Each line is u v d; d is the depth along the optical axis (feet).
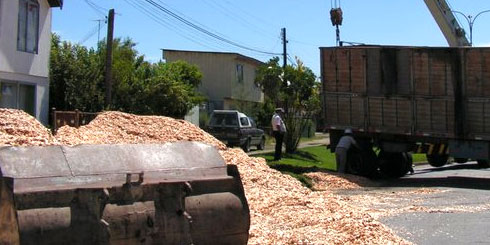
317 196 40.68
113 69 100.48
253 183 42.50
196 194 20.22
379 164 72.08
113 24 91.45
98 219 17.51
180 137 47.67
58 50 97.66
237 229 21.03
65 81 94.73
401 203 45.60
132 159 20.31
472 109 63.46
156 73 110.83
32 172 17.84
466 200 47.73
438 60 65.16
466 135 63.98
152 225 18.63
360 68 70.95
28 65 78.23
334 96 73.46
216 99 157.58
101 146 20.01
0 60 72.54
